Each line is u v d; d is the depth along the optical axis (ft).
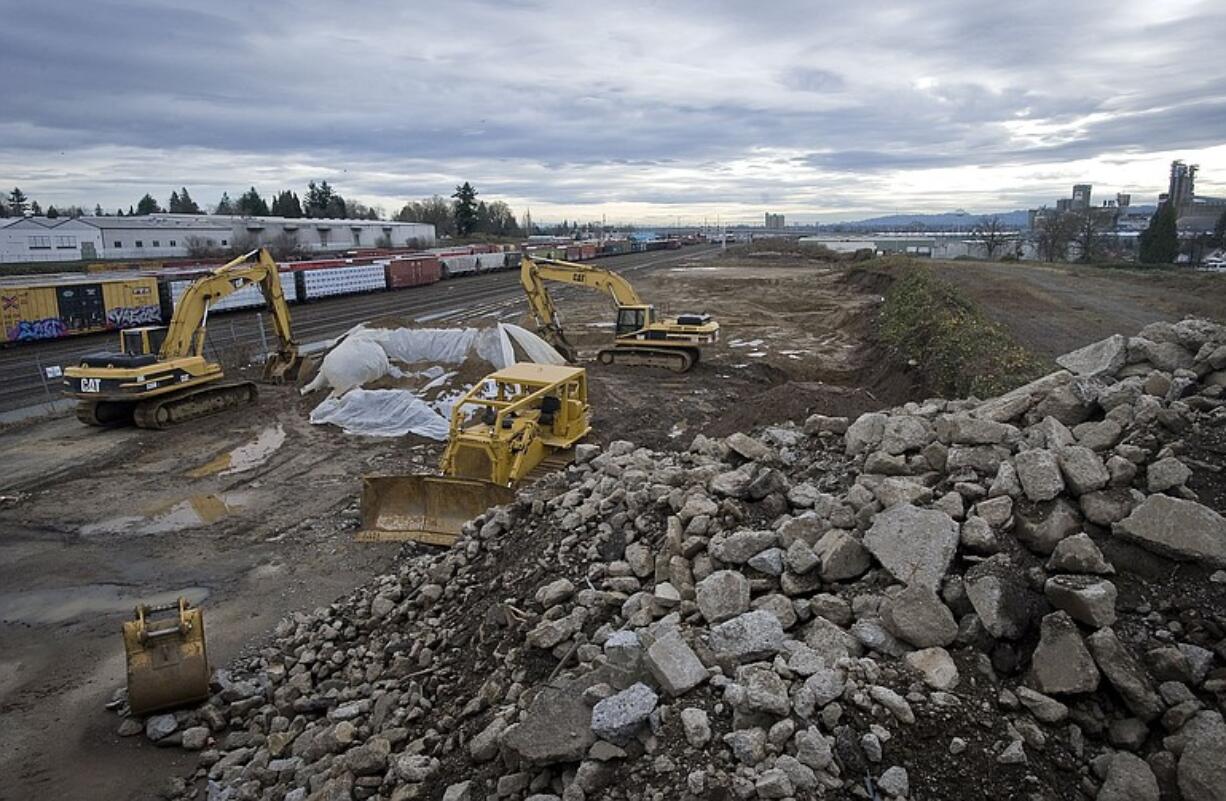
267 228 290.97
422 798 18.67
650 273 232.73
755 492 23.66
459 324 78.38
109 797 23.26
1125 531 17.12
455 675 23.70
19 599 36.22
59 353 98.43
